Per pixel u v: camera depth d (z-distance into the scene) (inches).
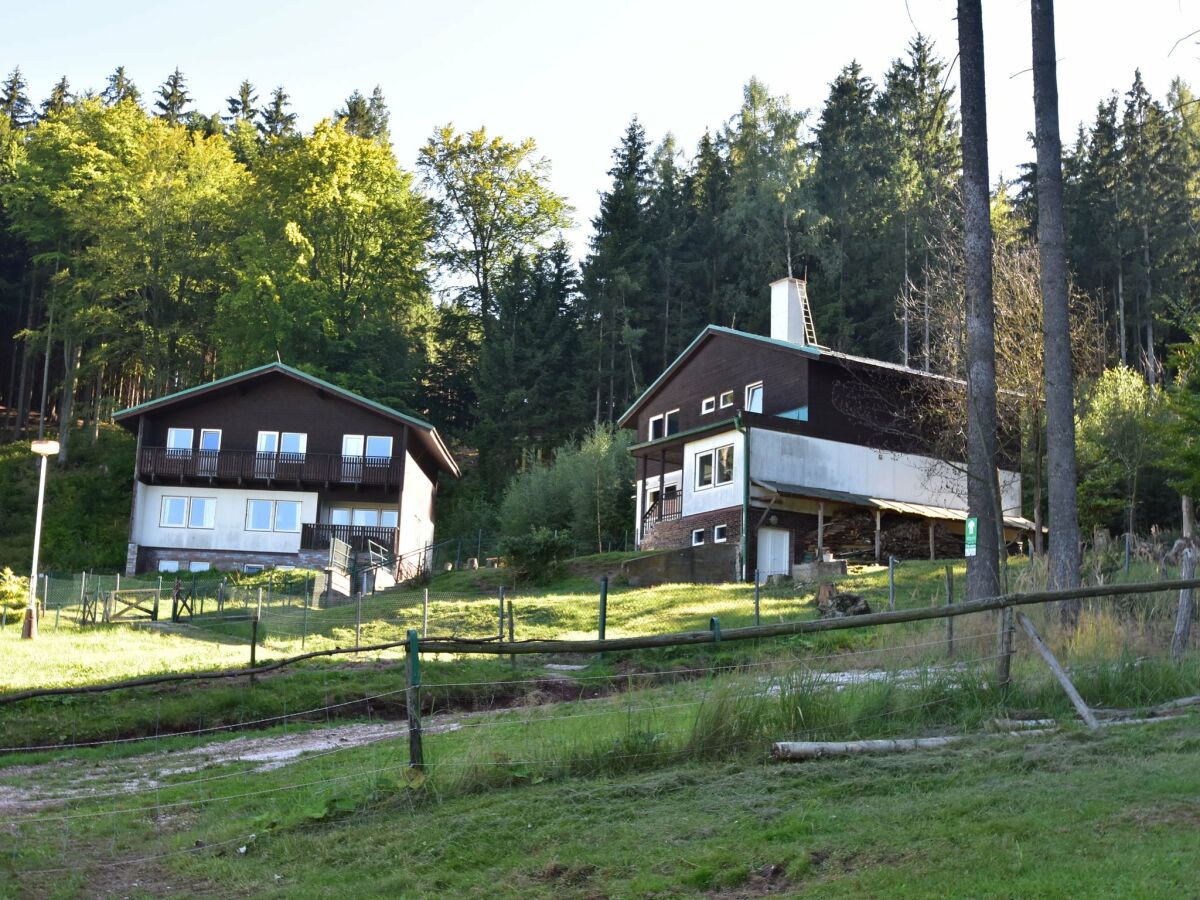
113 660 871.1
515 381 2650.1
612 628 1087.6
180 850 347.9
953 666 480.7
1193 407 1234.6
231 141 3804.1
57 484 2522.1
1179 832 275.7
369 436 2108.8
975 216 760.3
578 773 382.0
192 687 740.0
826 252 2741.1
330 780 417.1
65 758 592.4
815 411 1678.2
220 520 2098.9
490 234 2977.4
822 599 1109.1
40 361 3297.2
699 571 1541.6
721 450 1684.3
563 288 2792.8
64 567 2178.9
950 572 714.8
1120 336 2388.0
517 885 291.4
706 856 293.3
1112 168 2625.5
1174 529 1632.6
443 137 2972.4
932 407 1451.8
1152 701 458.0
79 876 326.3
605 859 299.9
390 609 1282.0
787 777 356.5
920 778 345.4
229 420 2114.9
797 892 267.9
